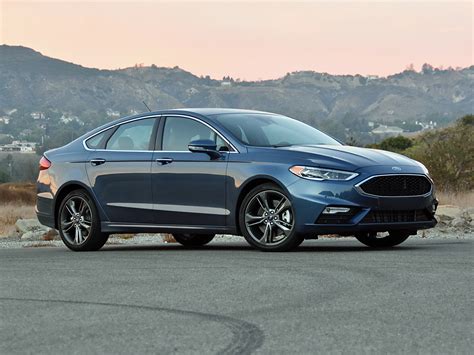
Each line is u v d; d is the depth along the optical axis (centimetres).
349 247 1174
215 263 934
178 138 1175
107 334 555
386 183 1059
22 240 1844
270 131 1155
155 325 583
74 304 673
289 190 1058
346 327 569
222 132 1136
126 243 1544
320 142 1161
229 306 654
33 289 758
